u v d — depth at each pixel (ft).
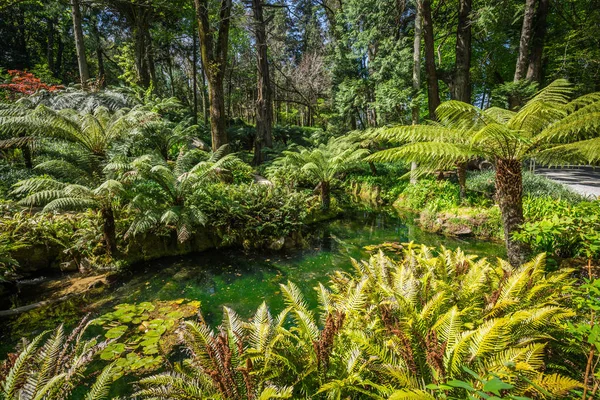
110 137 17.85
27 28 66.85
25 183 13.76
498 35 43.24
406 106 34.45
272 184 27.99
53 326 10.78
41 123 15.16
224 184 25.63
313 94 70.28
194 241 18.60
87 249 15.46
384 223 26.35
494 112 14.02
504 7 37.35
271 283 14.53
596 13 40.57
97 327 10.52
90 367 8.47
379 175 40.40
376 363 5.87
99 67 67.56
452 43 53.11
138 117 19.04
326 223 26.30
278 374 5.85
